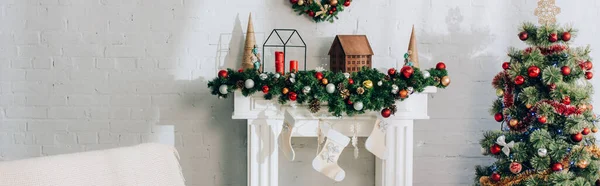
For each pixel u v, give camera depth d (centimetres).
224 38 295
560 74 238
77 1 290
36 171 175
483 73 304
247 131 279
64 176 179
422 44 300
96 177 187
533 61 247
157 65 296
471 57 303
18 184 171
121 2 292
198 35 295
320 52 297
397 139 273
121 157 197
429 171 310
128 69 295
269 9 295
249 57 281
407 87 254
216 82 264
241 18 295
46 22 290
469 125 307
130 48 294
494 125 308
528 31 255
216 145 304
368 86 251
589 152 239
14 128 296
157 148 210
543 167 237
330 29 297
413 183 310
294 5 293
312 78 251
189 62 296
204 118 301
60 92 295
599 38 302
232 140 303
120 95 297
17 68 292
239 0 294
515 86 255
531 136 239
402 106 271
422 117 271
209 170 305
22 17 290
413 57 278
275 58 270
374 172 309
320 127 267
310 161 306
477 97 305
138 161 201
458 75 303
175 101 299
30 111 295
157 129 300
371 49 273
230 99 300
